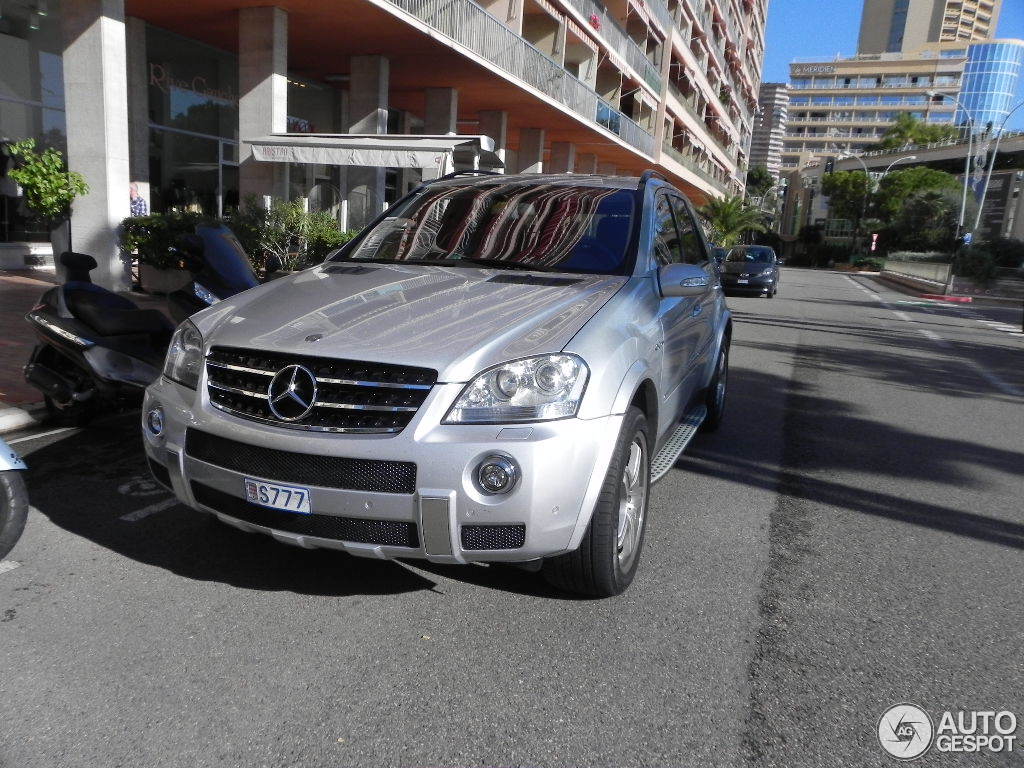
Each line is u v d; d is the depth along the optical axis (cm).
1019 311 2373
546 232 391
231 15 1405
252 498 272
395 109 2372
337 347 269
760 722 241
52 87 1377
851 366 1003
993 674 276
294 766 212
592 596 313
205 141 1680
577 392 266
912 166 8556
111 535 356
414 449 253
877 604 327
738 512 432
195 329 307
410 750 221
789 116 15900
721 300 582
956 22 19350
